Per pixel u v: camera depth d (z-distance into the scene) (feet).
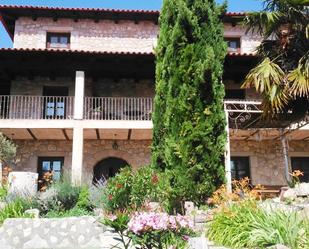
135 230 13.23
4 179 34.19
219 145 28.27
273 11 31.89
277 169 48.60
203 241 14.48
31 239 24.44
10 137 45.24
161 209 24.84
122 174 27.37
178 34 30.30
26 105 46.83
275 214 18.20
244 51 53.52
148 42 53.16
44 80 47.98
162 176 27.78
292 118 35.01
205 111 28.35
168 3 34.09
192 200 27.09
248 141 49.08
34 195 29.66
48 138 46.03
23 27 51.57
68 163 46.44
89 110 44.75
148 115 45.91
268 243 16.58
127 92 49.24
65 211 28.99
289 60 32.27
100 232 24.62
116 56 41.60
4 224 24.56
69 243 24.52
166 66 31.83
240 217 19.47
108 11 51.26
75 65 42.68
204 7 31.17
